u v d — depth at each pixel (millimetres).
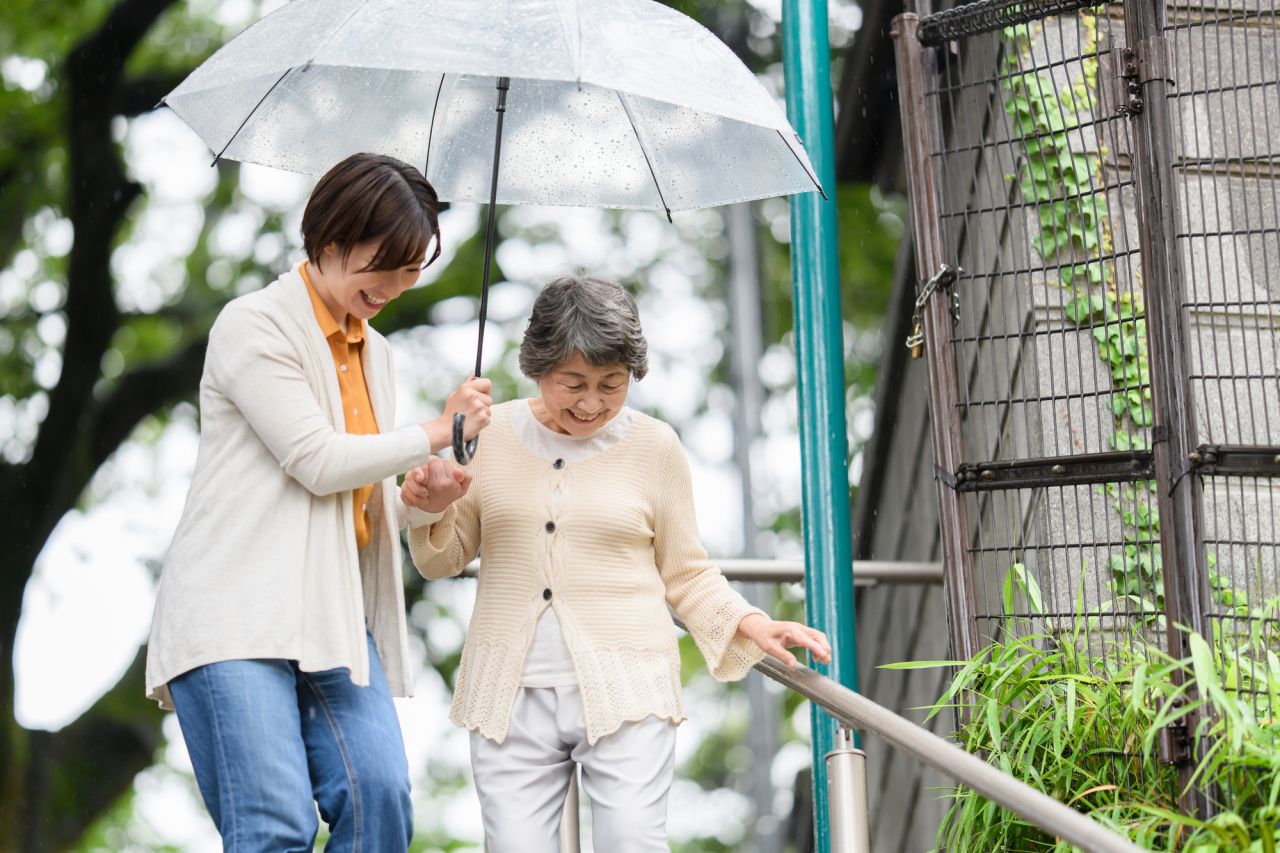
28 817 15000
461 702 4590
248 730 4070
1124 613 5270
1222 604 4902
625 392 4492
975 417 6633
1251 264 5086
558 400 4449
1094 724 4805
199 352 15758
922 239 5668
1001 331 6309
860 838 4594
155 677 4160
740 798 23578
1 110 15703
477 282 18109
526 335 4453
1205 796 4406
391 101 5098
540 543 4562
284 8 4641
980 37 6488
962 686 4914
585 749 4500
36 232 16797
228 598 4137
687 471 4715
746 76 4664
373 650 4469
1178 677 4645
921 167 5699
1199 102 6117
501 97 4770
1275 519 5832
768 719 18500
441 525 4629
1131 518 5789
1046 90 6141
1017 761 4750
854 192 17234
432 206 4332
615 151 5160
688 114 5020
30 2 15898
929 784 8734
